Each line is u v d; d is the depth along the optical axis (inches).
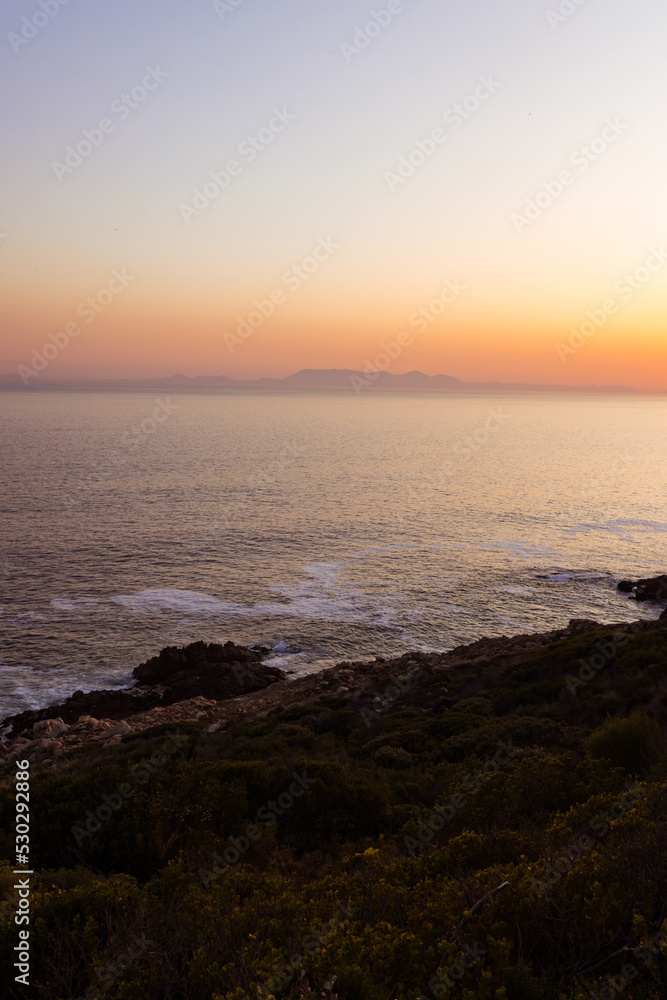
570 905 216.1
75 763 912.3
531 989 186.1
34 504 4601.4
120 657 2119.8
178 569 3213.6
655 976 175.9
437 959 204.5
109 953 227.3
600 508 5324.8
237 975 202.4
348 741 860.6
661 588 2955.2
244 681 1877.5
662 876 218.2
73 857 432.1
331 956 200.5
